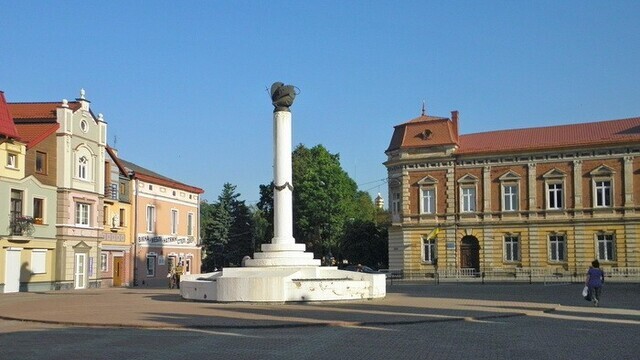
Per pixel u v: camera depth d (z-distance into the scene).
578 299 32.84
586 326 20.55
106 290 47.72
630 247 59.28
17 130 48.72
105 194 56.03
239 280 29.12
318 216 79.12
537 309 25.92
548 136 65.38
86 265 52.19
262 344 16.58
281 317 22.61
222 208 89.00
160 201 65.00
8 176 44.59
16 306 29.50
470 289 44.56
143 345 16.42
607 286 48.03
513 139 66.56
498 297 34.31
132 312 25.17
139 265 60.66
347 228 79.06
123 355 14.80
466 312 24.62
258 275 31.59
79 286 51.19
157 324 20.64
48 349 15.77
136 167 65.50
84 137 52.31
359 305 27.89
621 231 59.75
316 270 32.28
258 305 27.91
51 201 48.78
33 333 19.19
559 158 62.41
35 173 47.62
